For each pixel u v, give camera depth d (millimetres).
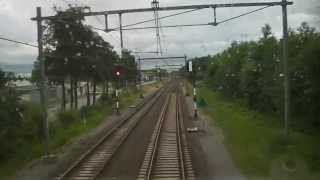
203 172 21156
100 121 45344
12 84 29031
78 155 26719
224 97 68750
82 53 47156
